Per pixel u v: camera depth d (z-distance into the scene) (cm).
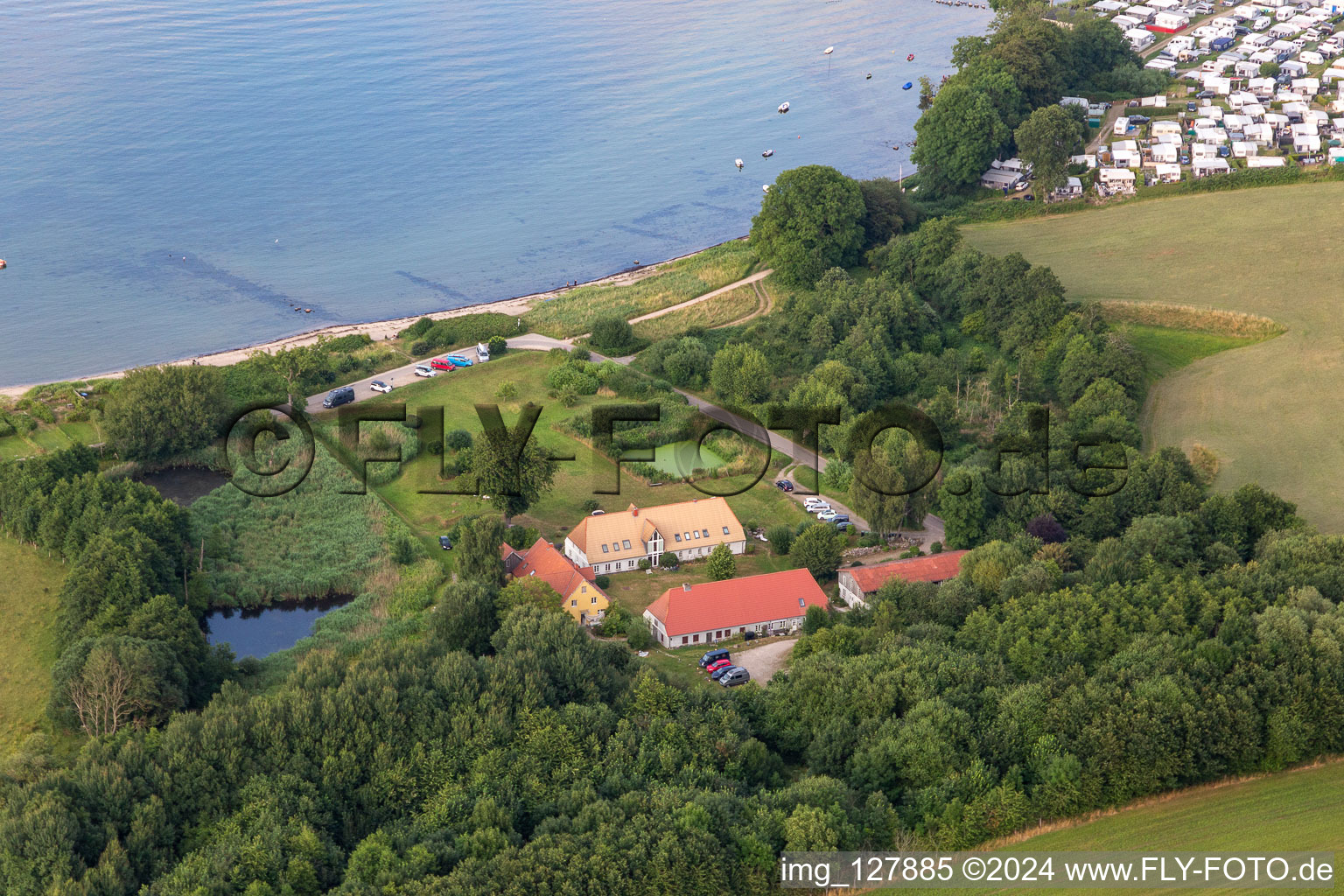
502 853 8000
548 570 12431
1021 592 11300
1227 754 9031
